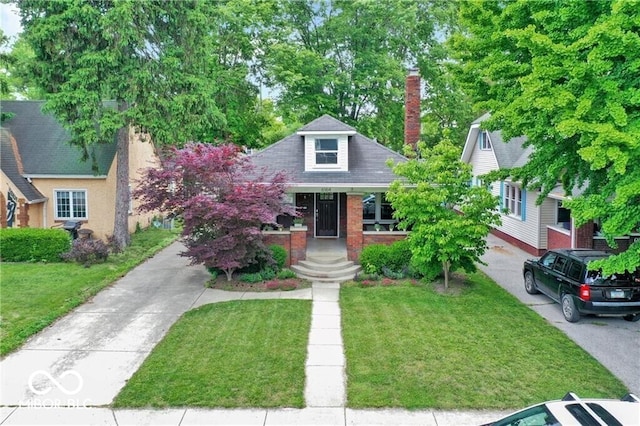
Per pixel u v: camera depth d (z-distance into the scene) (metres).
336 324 12.15
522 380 9.16
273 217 14.85
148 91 19.45
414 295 14.58
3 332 11.45
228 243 14.87
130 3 18.11
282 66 29.50
